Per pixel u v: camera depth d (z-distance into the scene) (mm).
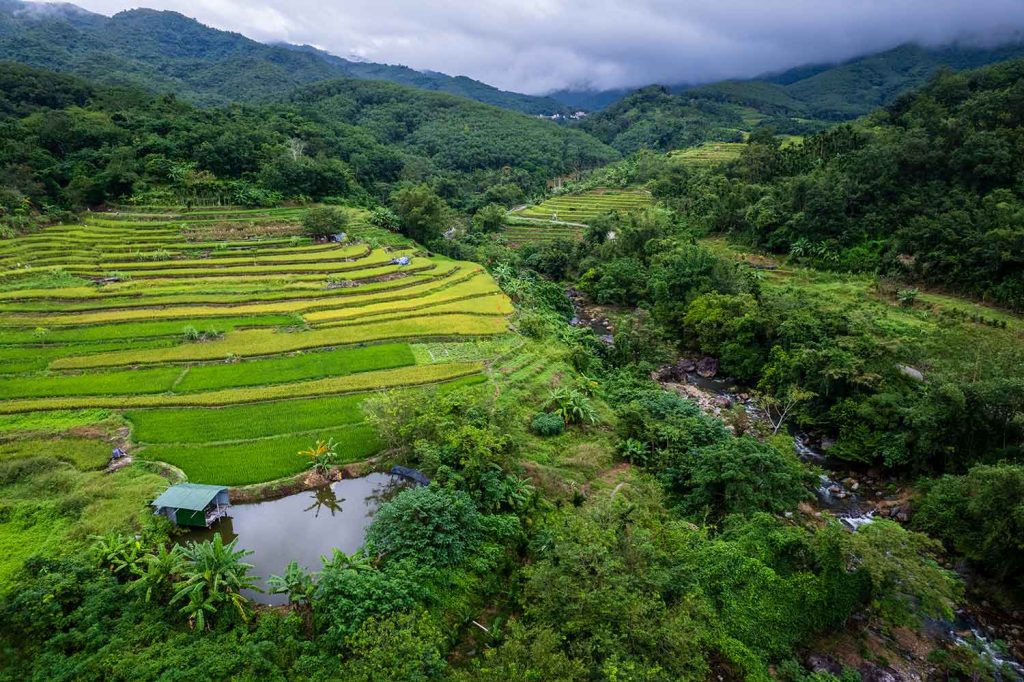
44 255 80875
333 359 56906
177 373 52875
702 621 28219
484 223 135125
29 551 28781
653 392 55469
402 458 39375
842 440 49875
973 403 42281
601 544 28219
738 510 37188
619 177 171000
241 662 23125
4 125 103375
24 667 22219
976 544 35812
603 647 23969
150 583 25672
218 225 96750
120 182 99812
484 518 32594
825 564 30797
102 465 37562
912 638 31672
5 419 44156
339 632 24422
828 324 60500
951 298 70688
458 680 22656
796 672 27656
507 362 58500
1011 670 30078
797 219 88875
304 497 36469
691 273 81688
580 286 100062
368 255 93375
